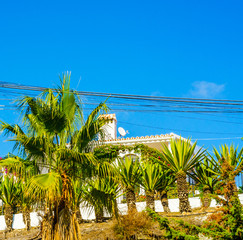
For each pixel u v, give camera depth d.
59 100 13.31
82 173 12.85
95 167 12.68
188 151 16.09
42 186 10.80
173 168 16.33
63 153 12.20
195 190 18.73
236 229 10.11
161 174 16.86
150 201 16.44
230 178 12.10
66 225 11.93
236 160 15.76
